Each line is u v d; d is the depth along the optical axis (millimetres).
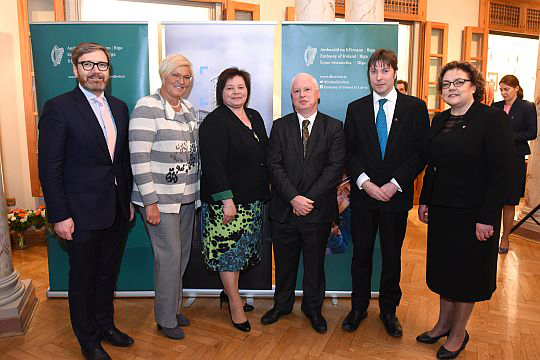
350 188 2684
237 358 2268
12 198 4383
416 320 2713
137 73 2811
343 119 2879
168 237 2334
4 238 2604
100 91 2107
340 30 2807
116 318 2734
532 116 3936
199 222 2926
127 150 2297
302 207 2336
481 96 2113
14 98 4297
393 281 2527
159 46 2904
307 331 2564
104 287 2336
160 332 2549
